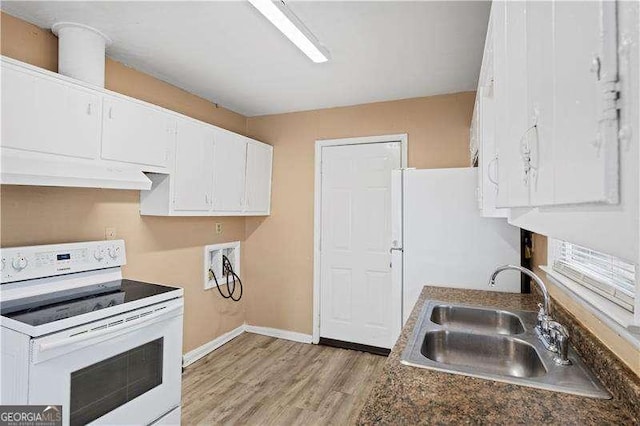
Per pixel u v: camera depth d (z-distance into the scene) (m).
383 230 3.33
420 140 3.21
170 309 1.96
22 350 1.43
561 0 0.49
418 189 2.41
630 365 0.92
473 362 1.42
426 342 1.41
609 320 1.02
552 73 0.52
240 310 3.78
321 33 2.08
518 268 1.49
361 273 3.41
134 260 2.57
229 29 2.06
